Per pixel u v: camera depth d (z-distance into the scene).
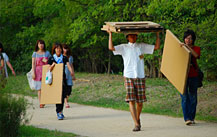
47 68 16.66
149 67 32.03
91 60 40.62
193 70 13.86
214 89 21.12
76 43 35.62
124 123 14.60
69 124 14.52
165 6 20.84
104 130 13.06
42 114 17.39
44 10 36.84
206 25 19.48
